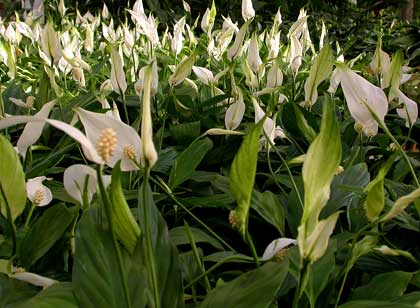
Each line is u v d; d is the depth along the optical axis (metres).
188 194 1.55
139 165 0.83
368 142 1.75
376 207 0.85
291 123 1.80
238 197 0.80
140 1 3.29
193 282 0.92
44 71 2.01
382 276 0.99
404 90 2.81
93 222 0.85
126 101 2.10
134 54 2.84
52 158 1.34
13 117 0.72
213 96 2.13
